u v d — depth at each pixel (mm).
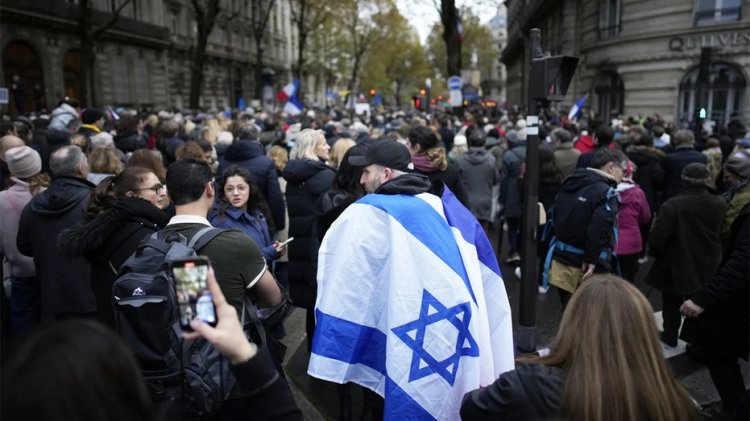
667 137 10438
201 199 2533
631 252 5602
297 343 5336
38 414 905
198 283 1461
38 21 27109
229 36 50219
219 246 2348
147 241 2385
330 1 46250
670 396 1616
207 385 2082
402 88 98812
